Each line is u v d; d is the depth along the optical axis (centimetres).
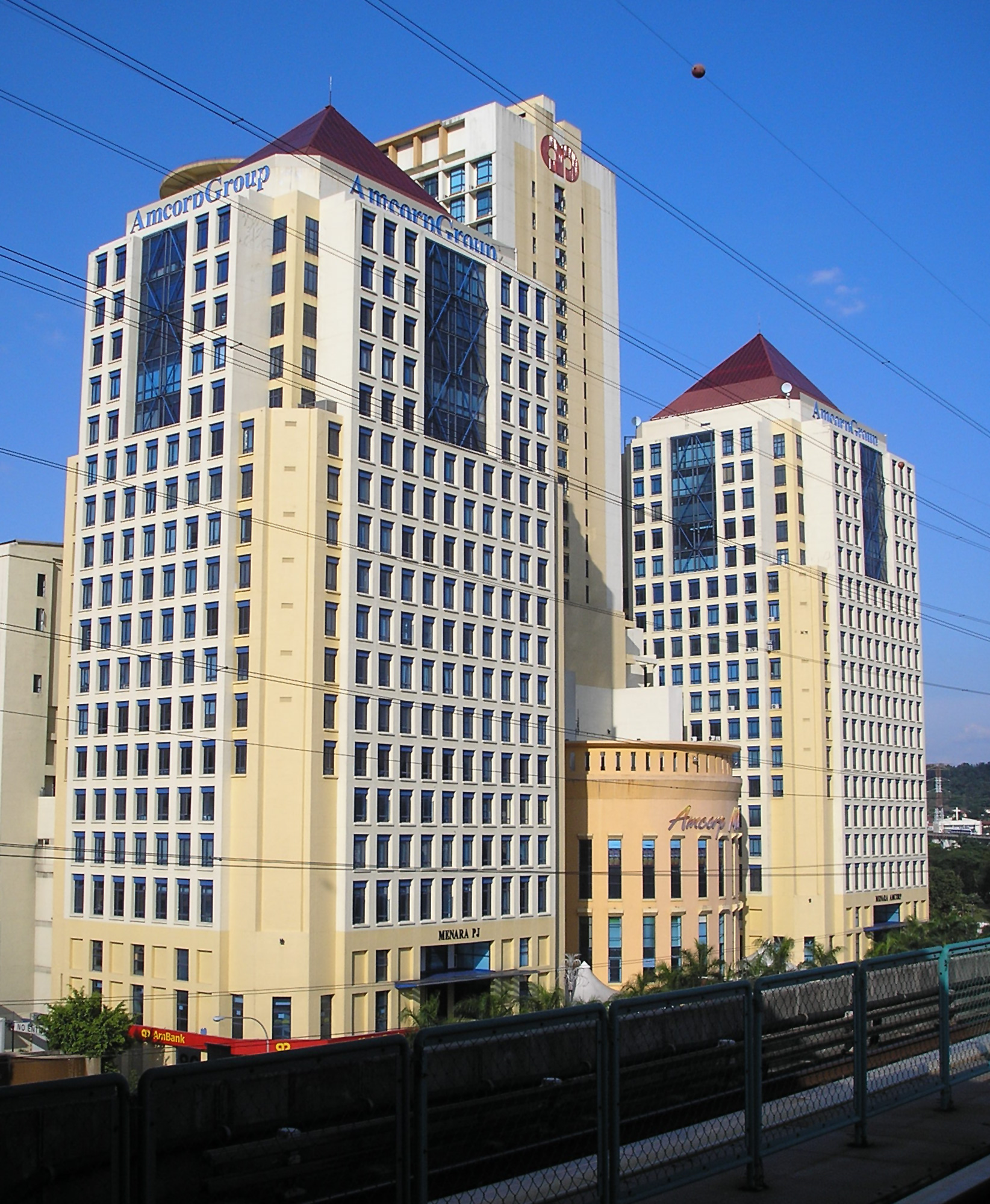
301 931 8431
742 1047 1838
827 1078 2031
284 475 8862
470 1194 1447
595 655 12738
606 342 13425
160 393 9625
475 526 10112
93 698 9731
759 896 14412
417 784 9300
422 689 9438
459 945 9531
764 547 14900
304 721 8619
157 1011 8925
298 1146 1293
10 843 10750
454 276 10281
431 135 13088
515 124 12669
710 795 11888
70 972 9619
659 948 11200
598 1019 1620
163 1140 1209
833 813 14588
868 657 15550
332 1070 1341
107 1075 1180
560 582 11050
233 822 8712
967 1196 1730
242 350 9181
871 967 2203
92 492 10000
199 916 8738
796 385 15900
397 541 9369
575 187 13288
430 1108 1418
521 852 10219
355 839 8769
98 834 9556
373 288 9469
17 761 10906
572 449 12781
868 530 15838
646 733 12588
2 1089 1112
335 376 9269
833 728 14675
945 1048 2391
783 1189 1772
